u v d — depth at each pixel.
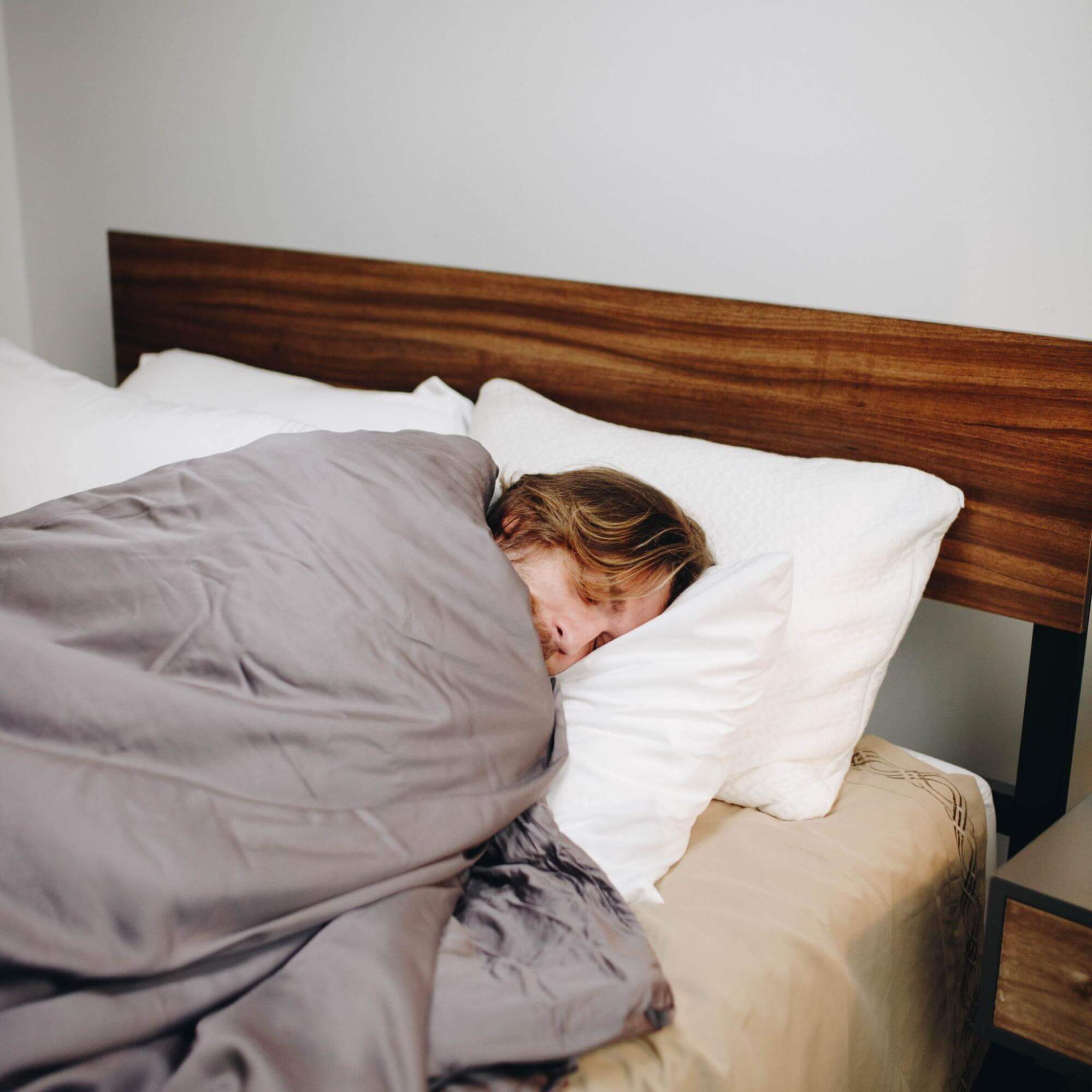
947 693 1.37
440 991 0.69
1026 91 1.15
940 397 1.20
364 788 0.79
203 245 1.85
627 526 1.06
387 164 1.72
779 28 1.30
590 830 0.92
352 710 0.82
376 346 1.68
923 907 1.03
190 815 0.73
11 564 0.94
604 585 1.03
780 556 0.97
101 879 0.68
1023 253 1.18
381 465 0.99
